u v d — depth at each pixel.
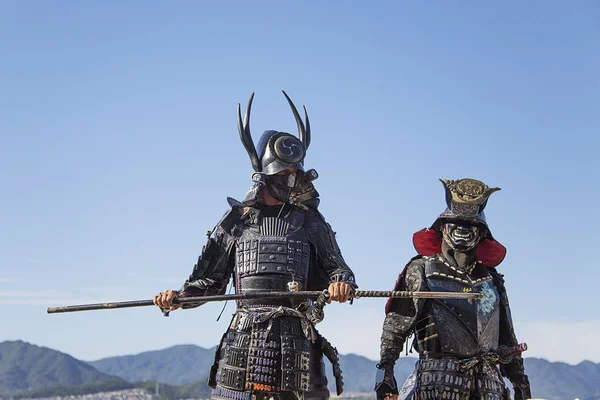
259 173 9.82
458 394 9.18
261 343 9.33
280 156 9.91
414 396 9.37
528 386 9.66
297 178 10.00
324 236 9.92
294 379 9.23
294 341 9.35
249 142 10.18
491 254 9.99
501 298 9.76
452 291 9.45
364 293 9.09
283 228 9.77
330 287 9.15
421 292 9.02
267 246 9.65
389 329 9.45
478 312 9.38
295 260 9.65
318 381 9.51
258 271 9.57
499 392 9.33
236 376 9.32
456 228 9.48
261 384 9.24
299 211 9.96
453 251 9.59
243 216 9.93
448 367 9.27
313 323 9.53
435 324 9.38
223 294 10.05
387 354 9.36
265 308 9.48
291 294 9.16
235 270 9.84
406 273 9.70
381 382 9.24
